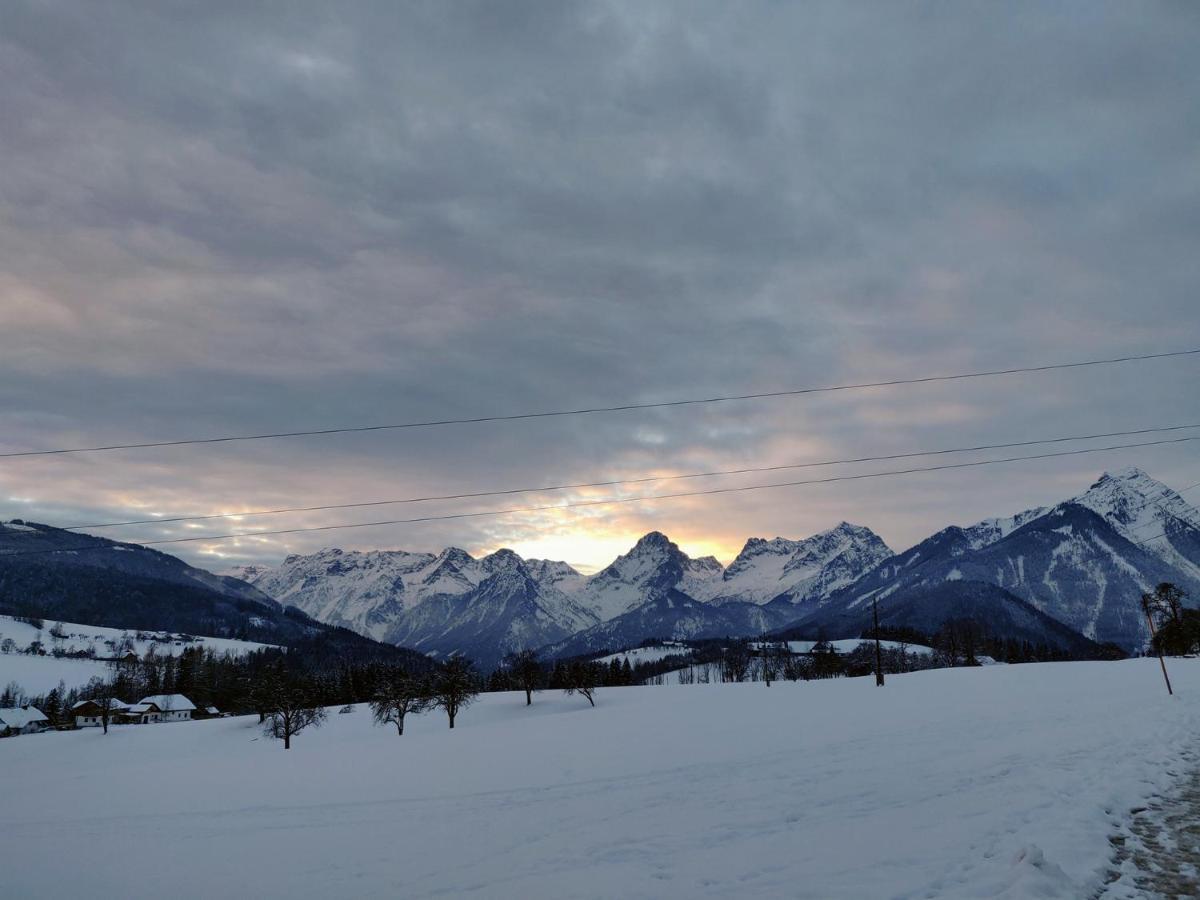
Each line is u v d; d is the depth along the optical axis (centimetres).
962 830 1541
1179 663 7669
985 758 2477
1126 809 1673
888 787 2125
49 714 19800
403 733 10262
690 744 4250
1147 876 1238
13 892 1966
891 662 17075
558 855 1738
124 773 6581
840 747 3253
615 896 1341
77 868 2214
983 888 1167
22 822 3797
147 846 2500
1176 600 7606
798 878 1327
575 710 10988
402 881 1666
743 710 6688
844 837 1591
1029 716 3800
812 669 15975
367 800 3189
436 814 2580
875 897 1179
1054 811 1644
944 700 5478
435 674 12888
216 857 2188
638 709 8512
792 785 2334
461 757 4816
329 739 10756
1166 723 3045
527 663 15062
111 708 18250
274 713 10600
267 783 4503
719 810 2055
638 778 2961
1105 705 4053
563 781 3173
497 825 2238
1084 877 1204
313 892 1653
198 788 4616
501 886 1509
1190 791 1831
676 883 1383
